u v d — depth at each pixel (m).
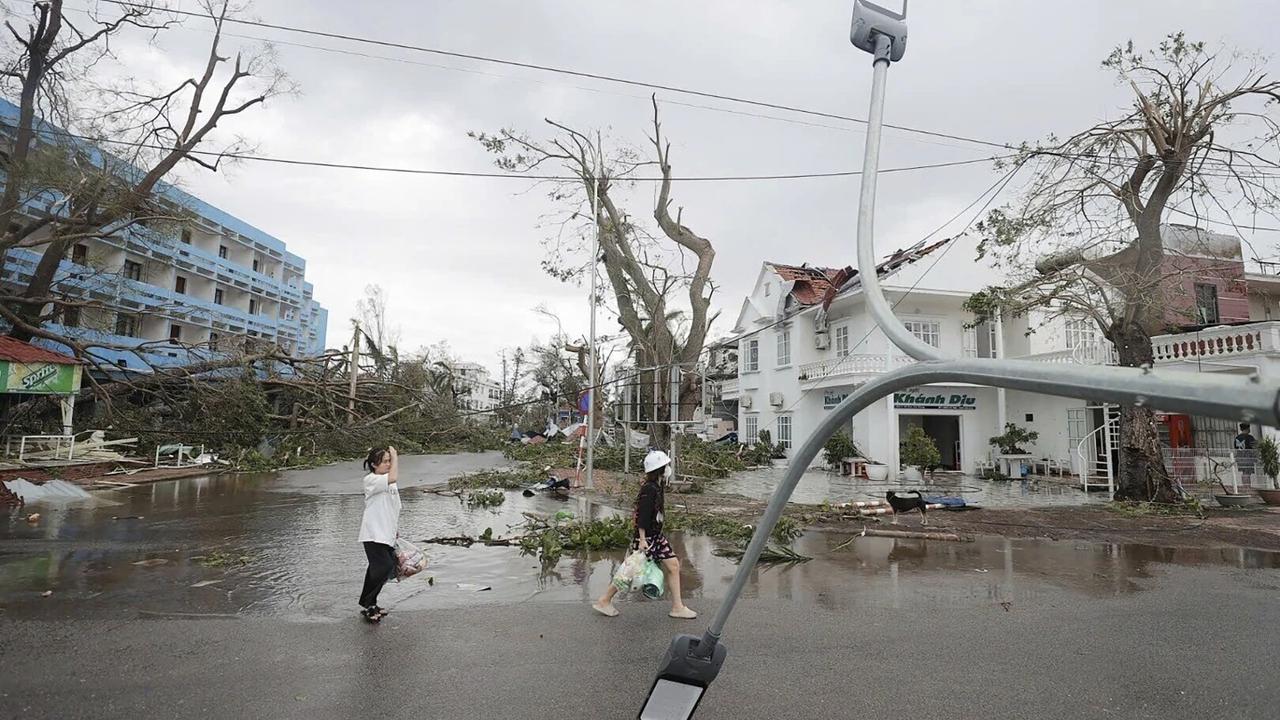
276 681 4.64
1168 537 10.70
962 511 13.57
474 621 6.04
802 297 27.00
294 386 25.72
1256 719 4.22
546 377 62.75
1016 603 6.81
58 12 18.05
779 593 7.15
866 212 1.99
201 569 7.89
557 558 8.59
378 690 4.52
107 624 5.80
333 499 14.09
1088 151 14.02
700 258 19.22
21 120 18.19
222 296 41.09
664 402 18.09
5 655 5.04
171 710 4.17
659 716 2.42
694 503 14.54
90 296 23.72
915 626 6.03
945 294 22.30
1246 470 16.14
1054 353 21.38
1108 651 5.41
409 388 31.78
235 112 21.39
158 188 21.81
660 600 6.84
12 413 18.94
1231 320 20.58
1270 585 7.64
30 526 10.44
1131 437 14.82
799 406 26.34
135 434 21.08
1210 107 13.32
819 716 4.21
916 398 22.62
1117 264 14.81
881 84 2.13
